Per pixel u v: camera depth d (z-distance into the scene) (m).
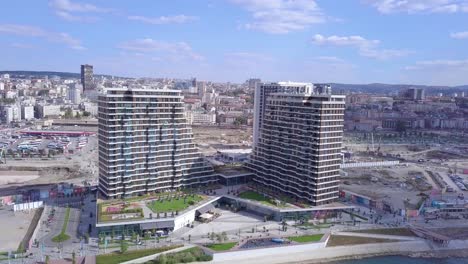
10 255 199.38
